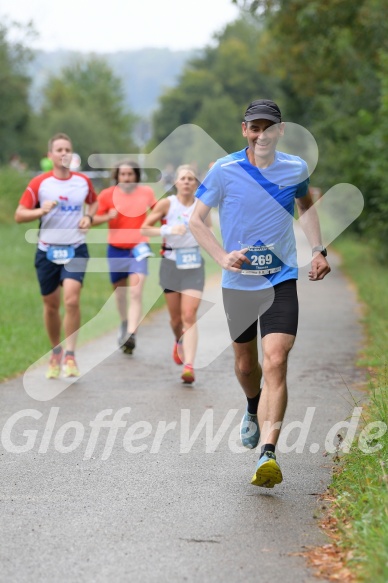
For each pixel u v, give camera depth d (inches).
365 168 2036.2
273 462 515.2
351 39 2119.8
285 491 536.7
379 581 365.4
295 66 2534.5
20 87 5885.8
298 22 2103.8
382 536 406.0
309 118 3612.2
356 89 2469.2
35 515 490.9
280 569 413.1
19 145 6225.4
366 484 493.4
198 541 450.6
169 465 593.0
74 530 466.9
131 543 447.8
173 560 425.1
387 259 2146.9
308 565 417.7
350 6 2005.4
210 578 402.9
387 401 647.8
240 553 433.7
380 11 1936.5
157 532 464.1
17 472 576.1
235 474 573.0
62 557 428.8
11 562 422.0
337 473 555.2
